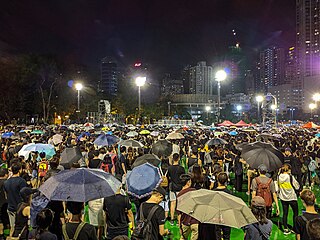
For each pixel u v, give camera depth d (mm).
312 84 170625
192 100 164000
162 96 123875
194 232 5969
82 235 4691
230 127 38000
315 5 171750
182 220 6148
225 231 6980
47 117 61594
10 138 16328
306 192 5199
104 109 68125
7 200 7379
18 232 6457
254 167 8367
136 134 19859
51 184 5234
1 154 14609
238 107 121750
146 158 9523
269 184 7812
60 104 65188
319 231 3980
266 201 7703
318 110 127875
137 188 6250
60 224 5742
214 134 21453
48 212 4859
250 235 5000
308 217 5000
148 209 5426
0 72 57219
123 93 82688
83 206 5023
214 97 169625
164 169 10359
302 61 178750
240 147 12711
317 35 170250
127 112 80688
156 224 5344
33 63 59125
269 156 8406
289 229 8555
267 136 16906
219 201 4586
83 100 72750
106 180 5477
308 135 23688
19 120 63594
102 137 13609
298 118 135500
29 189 6938
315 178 13172
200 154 14617
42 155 10156
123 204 5879
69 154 9961
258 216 5047
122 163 11641
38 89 62344
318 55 169875
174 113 107875
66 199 4895
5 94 57750
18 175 7637
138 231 5188
